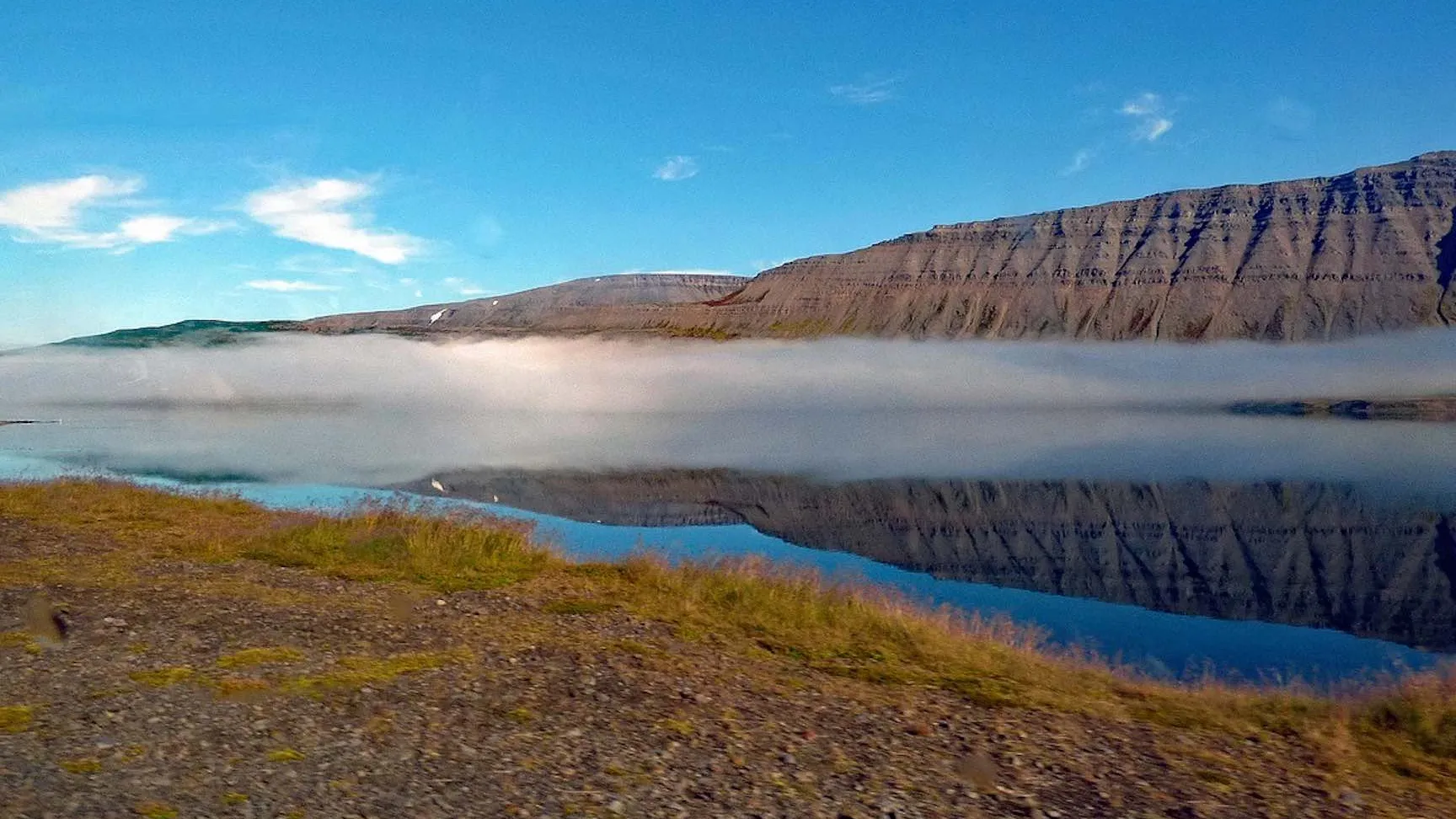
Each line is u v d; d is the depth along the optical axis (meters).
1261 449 114.44
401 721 9.64
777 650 14.39
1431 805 8.94
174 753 8.30
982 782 8.95
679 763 8.96
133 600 14.12
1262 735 10.99
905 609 17.95
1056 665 14.97
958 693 12.42
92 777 7.62
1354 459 101.75
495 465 81.44
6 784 7.29
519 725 9.81
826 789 8.52
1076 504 67.44
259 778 7.89
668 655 13.35
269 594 15.27
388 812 7.37
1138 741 10.54
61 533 19.88
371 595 15.89
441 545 19.67
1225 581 42.66
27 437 94.50
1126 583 41.28
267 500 41.28
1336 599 38.88
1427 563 47.88
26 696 9.67
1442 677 13.47
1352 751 10.45
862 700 11.73
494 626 14.30
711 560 20.86
